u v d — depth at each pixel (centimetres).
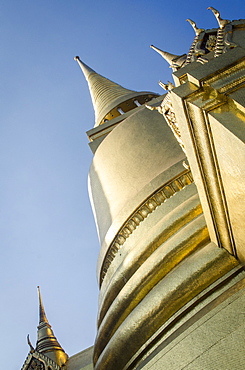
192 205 1201
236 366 754
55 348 2011
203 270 990
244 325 800
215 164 791
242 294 866
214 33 1340
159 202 1329
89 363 1905
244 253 945
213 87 763
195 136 797
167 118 1048
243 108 712
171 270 1111
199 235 1103
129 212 1362
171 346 900
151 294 1069
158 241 1209
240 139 682
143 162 1505
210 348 816
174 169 1329
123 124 1673
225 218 885
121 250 1367
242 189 766
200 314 926
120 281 1245
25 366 1850
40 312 2273
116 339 1096
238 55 800
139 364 1016
